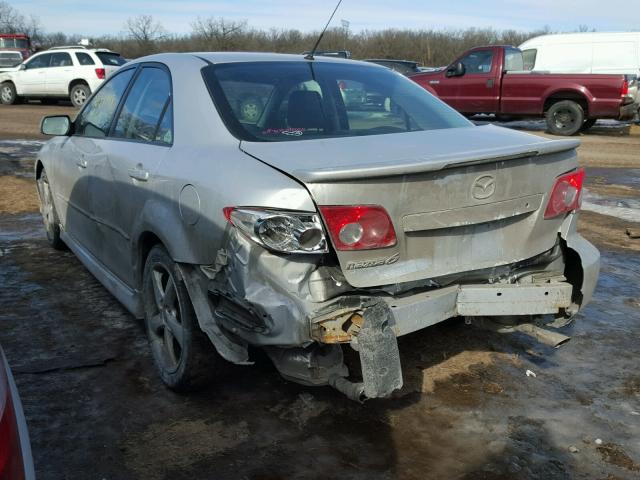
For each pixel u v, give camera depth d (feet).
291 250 8.18
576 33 57.16
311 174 8.06
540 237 9.97
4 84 65.67
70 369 11.41
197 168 9.58
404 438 9.59
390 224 8.45
